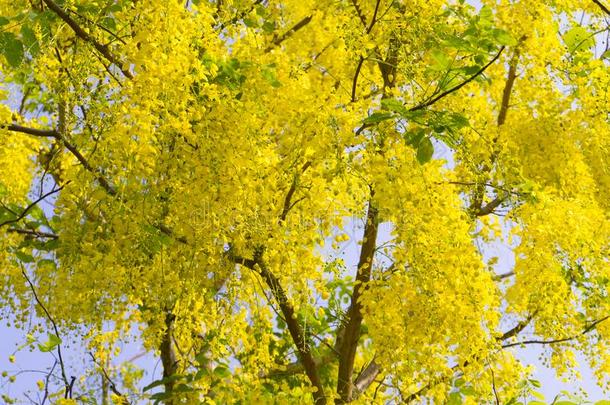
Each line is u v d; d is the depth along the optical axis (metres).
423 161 3.75
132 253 3.81
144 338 4.05
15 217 4.77
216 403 4.32
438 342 3.74
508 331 4.46
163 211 3.86
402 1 4.31
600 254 4.45
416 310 3.75
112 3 3.85
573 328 4.36
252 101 3.89
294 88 4.04
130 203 3.66
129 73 3.87
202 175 3.69
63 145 3.83
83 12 3.83
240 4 4.46
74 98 3.68
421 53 4.29
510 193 4.21
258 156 3.75
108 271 3.86
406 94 4.18
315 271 3.98
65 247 3.90
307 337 4.54
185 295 3.96
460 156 4.06
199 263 3.84
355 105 4.04
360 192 4.10
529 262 4.24
